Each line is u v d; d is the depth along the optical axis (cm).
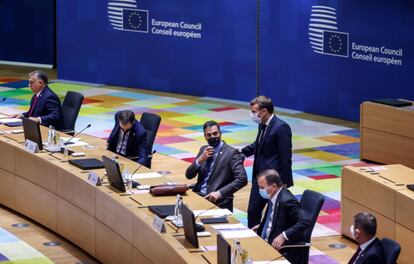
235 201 1390
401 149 1566
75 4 2453
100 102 2184
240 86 2175
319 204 962
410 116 1541
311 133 1866
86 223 1152
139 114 2041
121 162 1235
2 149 1360
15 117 1545
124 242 1042
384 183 1134
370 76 1923
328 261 1130
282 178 1115
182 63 2273
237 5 2138
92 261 1141
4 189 1369
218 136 1134
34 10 2777
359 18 1922
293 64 2066
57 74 2548
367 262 866
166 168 1573
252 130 1881
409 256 1088
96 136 1809
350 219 1202
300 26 2036
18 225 1292
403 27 1847
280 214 977
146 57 2341
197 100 2211
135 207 1027
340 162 1633
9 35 2831
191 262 842
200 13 2211
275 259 848
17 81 2495
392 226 1116
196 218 979
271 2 2080
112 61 2411
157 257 939
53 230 1251
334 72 1991
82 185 1152
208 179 1139
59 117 1512
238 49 2159
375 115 1602
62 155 1280
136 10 2336
